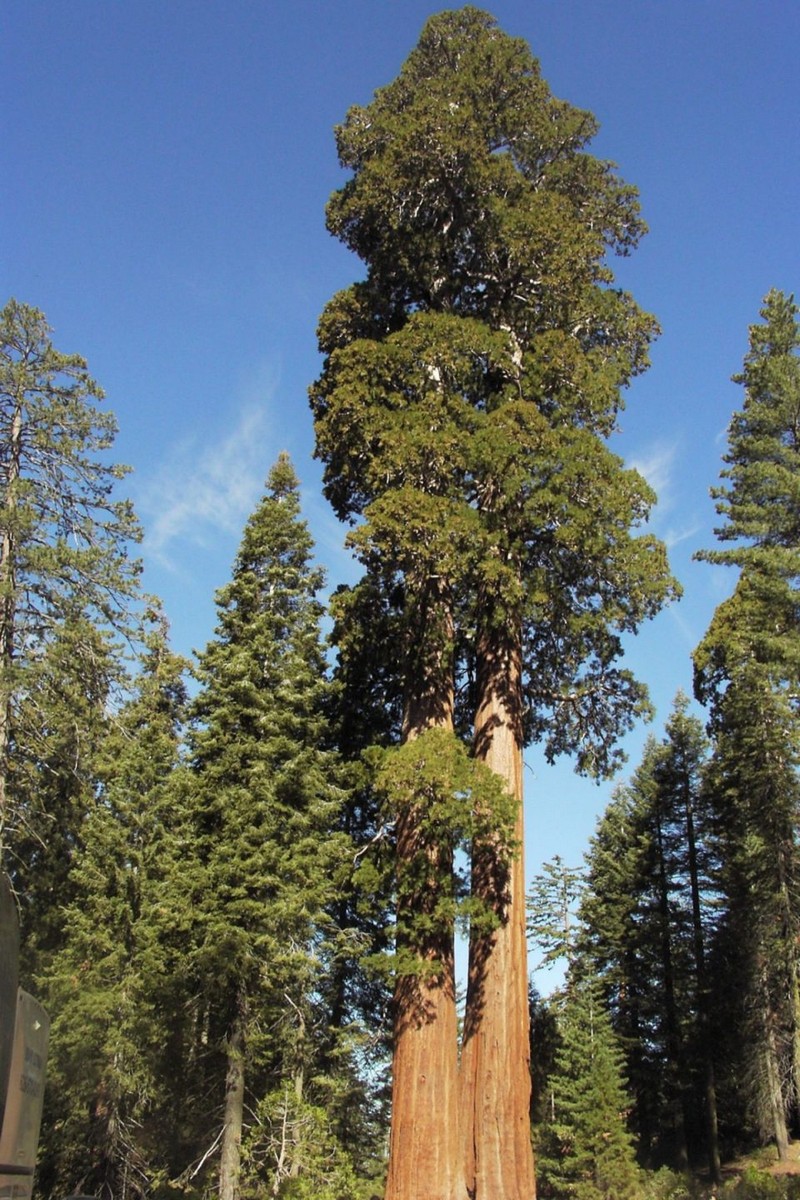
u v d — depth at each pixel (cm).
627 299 2170
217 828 2056
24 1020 628
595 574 1852
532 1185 1548
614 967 4091
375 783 1694
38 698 1969
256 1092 2188
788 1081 3256
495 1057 1611
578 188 2305
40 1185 2450
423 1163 1527
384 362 1977
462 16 2352
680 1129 3747
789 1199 2770
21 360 2131
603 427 1986
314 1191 1798
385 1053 2336
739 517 2719
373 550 1764
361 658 2150
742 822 3300
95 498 2150
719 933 3894
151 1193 2362
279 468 2534
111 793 2555
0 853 1981
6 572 1939
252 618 2284
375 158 2162
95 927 2394
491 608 1925
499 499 1812
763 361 2822
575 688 2039
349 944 2158
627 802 4672
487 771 1653
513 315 2159
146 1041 2233
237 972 1886
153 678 2472
